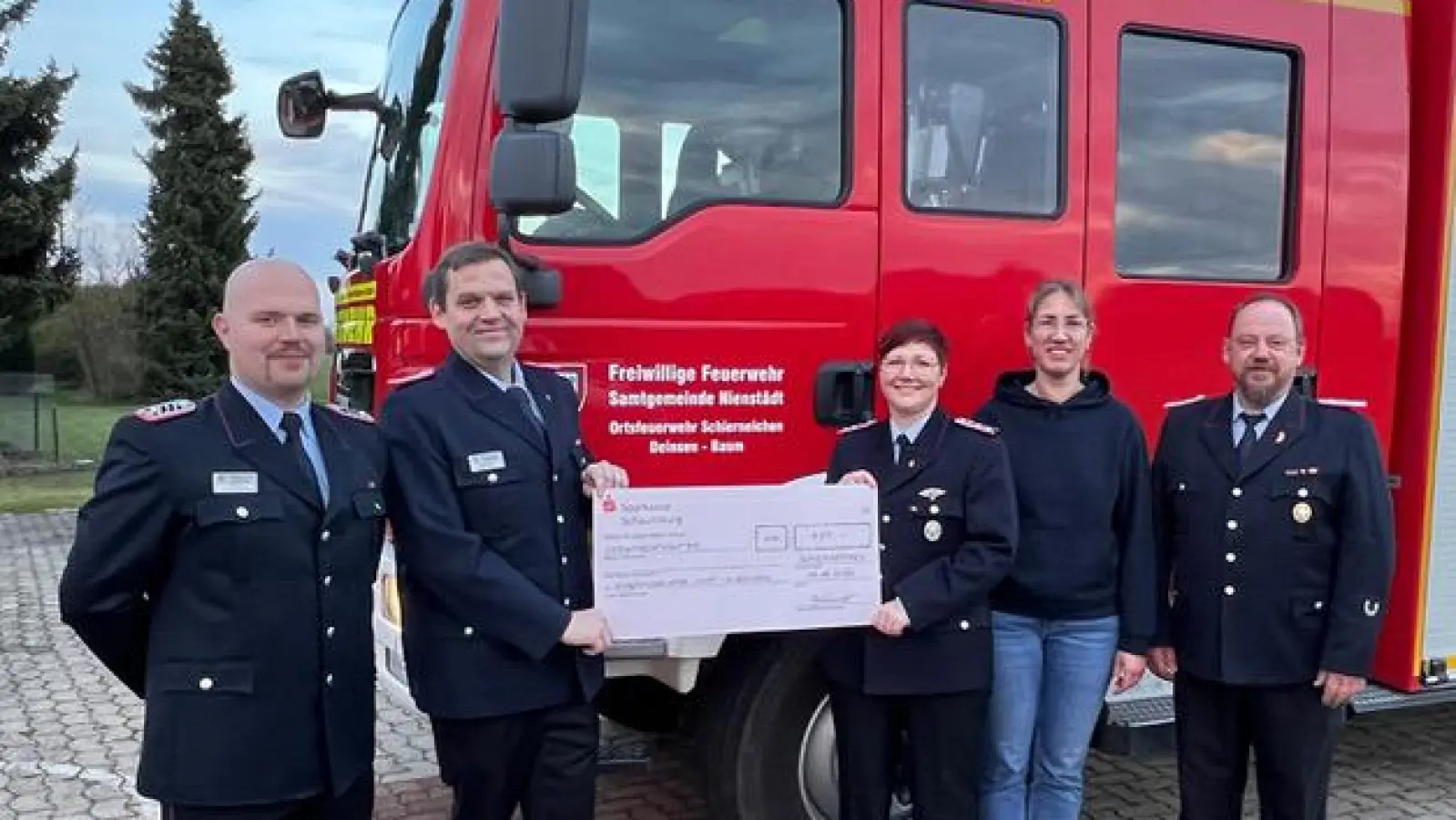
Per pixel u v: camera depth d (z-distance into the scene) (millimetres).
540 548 2785
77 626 2410
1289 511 3160
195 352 30297
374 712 2668
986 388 3740
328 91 4793
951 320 3691
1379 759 5219
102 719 5828
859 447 3221
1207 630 3248
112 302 30922
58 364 31062
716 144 3490
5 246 19875
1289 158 4160
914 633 3070
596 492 2930
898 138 3627
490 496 2732
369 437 2674
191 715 2412
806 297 3537
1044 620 3311
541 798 2912
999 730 3336
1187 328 3990
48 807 4676
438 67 3652
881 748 3182
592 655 2889
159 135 30688
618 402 3363
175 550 2424
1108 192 3887
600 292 3340
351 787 2615
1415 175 4301
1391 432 4332
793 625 3061
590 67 3373
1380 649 4391
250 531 2410
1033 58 3811
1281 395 3248
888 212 3617
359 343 3908
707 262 3441
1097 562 3270
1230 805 3371
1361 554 3119
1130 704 3885
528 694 2791
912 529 3107
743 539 3027
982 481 3088
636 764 3590
